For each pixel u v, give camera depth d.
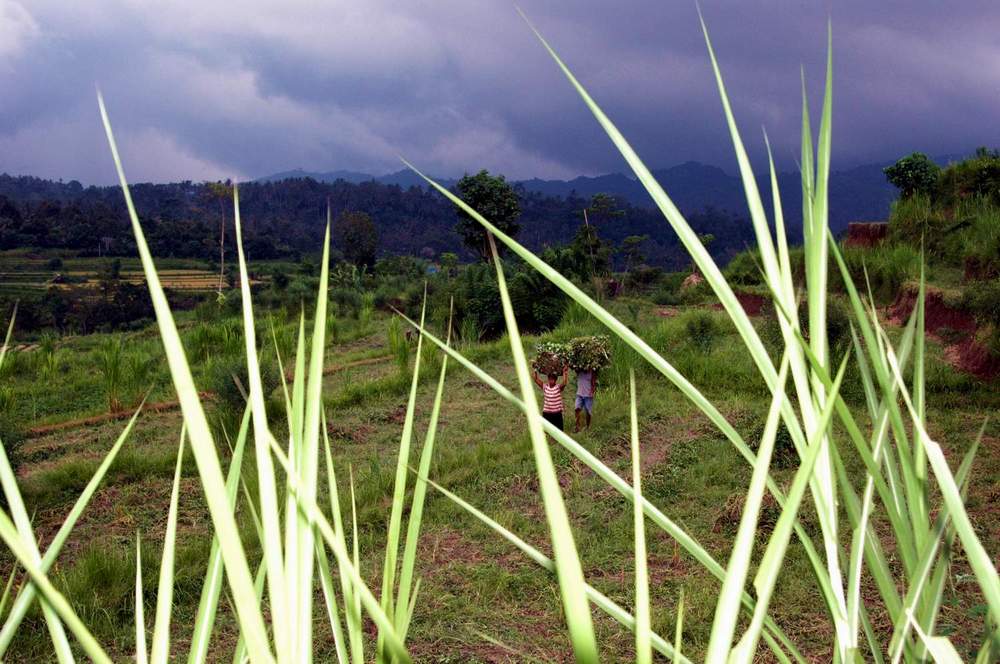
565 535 0.40
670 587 6.10
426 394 13.98
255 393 0.63
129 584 6.13
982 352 11.60
